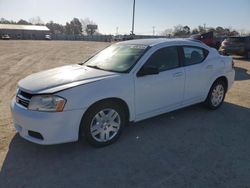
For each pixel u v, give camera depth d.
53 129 3.52
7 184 3.10
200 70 5.28
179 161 3.67
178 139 4.36
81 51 24.55
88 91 3.70
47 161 3.61
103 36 88.19
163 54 4.71
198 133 4.61
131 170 3.43
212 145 4.16
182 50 5.05
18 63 14.12
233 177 3.30
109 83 3.92
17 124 3.82
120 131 4.21
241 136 4.52
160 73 4.57
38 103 3.56
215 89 5.79
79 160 3.65
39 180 3.19
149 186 3.11
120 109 4.14
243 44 17.12
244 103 6.48
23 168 3.43
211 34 20.08
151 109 4.56
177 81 4.85
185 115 5.50
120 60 4.58
